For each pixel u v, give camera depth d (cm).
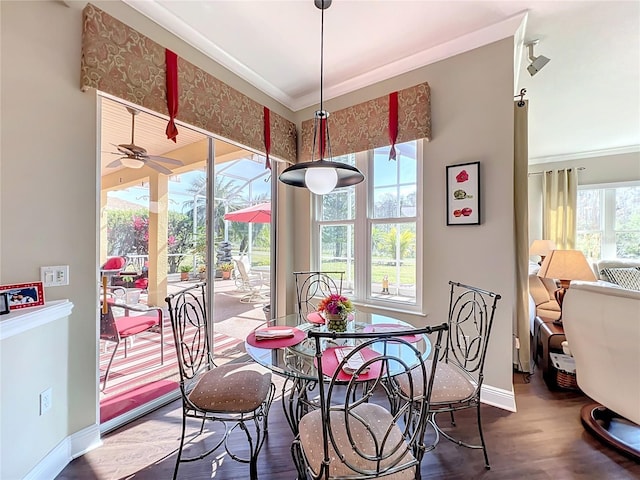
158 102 204
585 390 199
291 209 353
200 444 184
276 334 179
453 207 246
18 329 137
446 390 163
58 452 160
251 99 286
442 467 163
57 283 165
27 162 155
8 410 134
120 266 209
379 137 278
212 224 274
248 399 153
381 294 300
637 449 171
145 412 217
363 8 208
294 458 152
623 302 166
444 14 214
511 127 222
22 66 154
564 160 538
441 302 254
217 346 279
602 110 365
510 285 224
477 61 236
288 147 335
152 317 232
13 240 150
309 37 239
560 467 162
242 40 242
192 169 258
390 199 295
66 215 169
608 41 241
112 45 180
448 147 249
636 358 164
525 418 209
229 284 293
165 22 214
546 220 542
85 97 176
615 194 504
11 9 151
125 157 211
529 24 222
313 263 346
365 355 152
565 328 203
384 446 113
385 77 283
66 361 167
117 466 165
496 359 229
